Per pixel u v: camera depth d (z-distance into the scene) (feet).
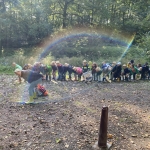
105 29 95.55
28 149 13.80
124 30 96.48
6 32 79.30
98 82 37.58
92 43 83.35
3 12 81.61
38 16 83.71
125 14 109.19
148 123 18.61
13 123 17.88
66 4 93.56
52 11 90.63
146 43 63.57
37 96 26.63
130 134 16.35
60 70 38.19
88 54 70.79
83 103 24.25
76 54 70.03
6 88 31.07
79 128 17.10
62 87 32.68
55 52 70.03
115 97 27.37
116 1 103.50
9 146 14.10
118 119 19.36
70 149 13.91
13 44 82.38
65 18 94.63
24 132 16.21
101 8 92.84
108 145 14.34
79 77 38.29
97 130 16.78
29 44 83.76
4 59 56.70
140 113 21.21
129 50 72.18
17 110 21.30
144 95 28.96
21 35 81.71
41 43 82.38
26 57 57.72
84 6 92.99
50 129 16.83
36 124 17.74
